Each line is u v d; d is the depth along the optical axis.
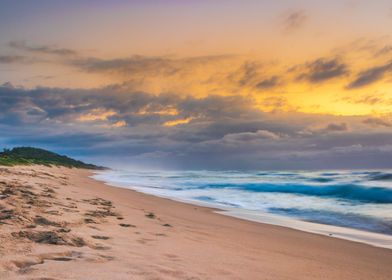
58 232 6.70
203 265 5.58
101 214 9.98
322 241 9.43
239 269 5.59
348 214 15.27
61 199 12.12
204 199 21.73
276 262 6.45
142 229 8.50
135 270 4.84
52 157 116.81
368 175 44.16
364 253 8.10
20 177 21.45
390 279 5.95
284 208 17.56
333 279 5.66
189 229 9.63
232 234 9.55
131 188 28.77
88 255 5.42
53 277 4.26
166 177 60.16
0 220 7.13
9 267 4.64
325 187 28.33
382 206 18.11
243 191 28.05
